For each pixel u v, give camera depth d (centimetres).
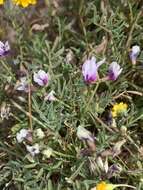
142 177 33
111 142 34
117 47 38
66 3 43
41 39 41
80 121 35
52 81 36
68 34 41
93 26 41
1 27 42
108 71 34
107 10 40
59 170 34
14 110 37
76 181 33
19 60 40
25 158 34
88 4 40
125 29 39
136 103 37
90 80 33
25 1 38
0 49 36
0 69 38
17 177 34
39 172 34
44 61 38
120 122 35
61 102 35
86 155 33
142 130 37
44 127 34
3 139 37
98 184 31
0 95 38
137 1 39
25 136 33
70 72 37
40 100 36
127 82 37
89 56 37
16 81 37
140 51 39
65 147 35
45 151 33
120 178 34
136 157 34
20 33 40
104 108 36
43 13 43
